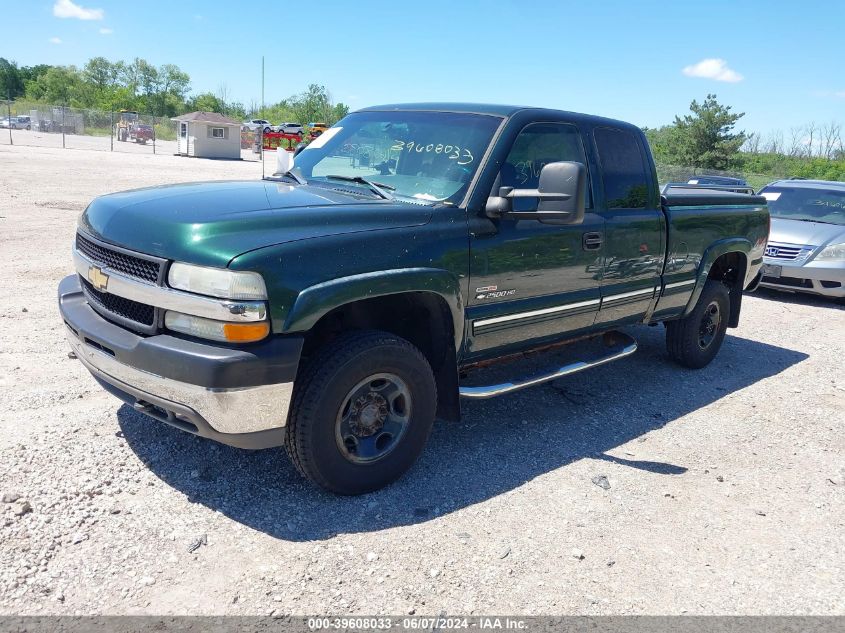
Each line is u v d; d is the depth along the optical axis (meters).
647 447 4.57
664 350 6.89
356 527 3.33
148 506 3.34
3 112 62.34
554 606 2.91
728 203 6.17
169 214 3.31
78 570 2.85
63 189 16.84
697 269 5.75
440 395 4.04
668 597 3.04
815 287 9.73
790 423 5.19
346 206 3.54
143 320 3.27
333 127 4.96
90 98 106.88
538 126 4.36
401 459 3.70
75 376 4.82
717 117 42.00
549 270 4.29
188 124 40.25
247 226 3.16
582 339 4.98
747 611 2.98
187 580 2.86
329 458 3.38
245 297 2.98
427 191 3.96
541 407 5.11
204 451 3.90
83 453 3.74
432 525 3.41
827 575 3.29
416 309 3.88
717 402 5.54
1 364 4.93
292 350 3.09
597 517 3.63
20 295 6.84
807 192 11.24
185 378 3.01
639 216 5.00
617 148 4.96
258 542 3.15
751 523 3.71
